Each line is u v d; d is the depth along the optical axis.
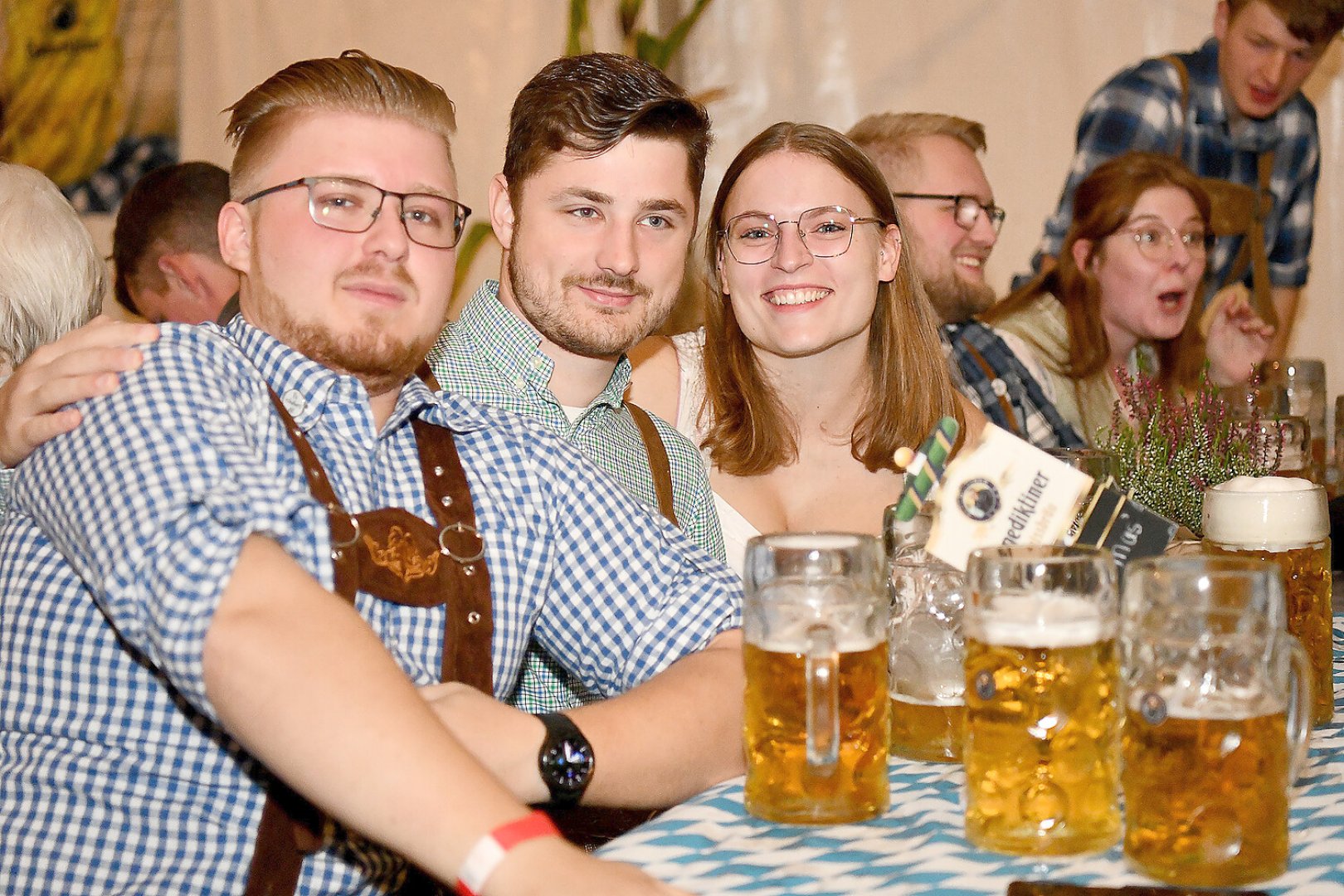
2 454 1.12
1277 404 2.33
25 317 1.65
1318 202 3.79
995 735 0.92
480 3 3.88
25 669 1.13
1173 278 3.30
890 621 1.20
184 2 3.98
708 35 3.85
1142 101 3.75
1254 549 1.21
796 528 2.11
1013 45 3.79
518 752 1.07
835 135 2.00
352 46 3.93
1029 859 0.91
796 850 0.94
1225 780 0.84
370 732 0.87
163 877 1.10
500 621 1.31
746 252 1.99
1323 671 1.22
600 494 1.37
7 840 1.10
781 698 1.00
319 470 1.18
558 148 1.73
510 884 0.84
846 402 2.11
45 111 4.07
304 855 1.12
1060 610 0.92
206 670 0.91
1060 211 3.81
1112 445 1.88
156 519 0.96
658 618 1.32
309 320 1.25
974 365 3.08
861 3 3.81
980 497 1.08
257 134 1.28
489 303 1.84
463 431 1.35
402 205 1.27
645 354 2.21
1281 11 3.65
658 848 0.95
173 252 2.89
